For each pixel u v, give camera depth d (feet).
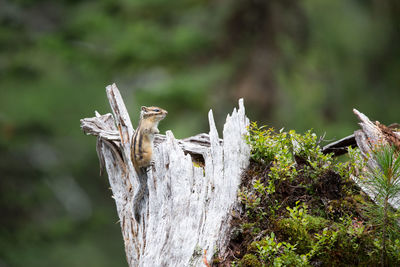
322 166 17.07
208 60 58.08
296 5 56.49
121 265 64.64
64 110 62.18
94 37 59.77
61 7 64.18
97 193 73.72
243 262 14.93
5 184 66.18
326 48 61.67
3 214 65.46
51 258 60.54
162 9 60.29
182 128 53.93
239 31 56.75
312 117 57.16
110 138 22.31
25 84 62.49
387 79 63.77
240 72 55.98
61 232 64.13
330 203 16.28
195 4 59.41
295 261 14.52
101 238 67.51
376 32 63.67
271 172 17.04
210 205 16.71
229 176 17.47
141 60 56.24
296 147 18.42
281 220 15.79
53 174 69.51
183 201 16.89
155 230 17.34
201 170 18.07
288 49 58.08
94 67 57.16
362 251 14.73
